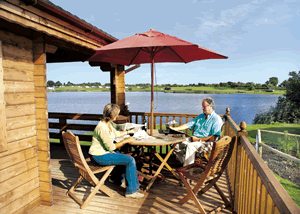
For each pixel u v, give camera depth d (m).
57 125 6.26
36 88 2.71
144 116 5.29
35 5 2.37
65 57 5.71
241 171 2.57
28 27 2.37
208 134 3.82
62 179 3.77
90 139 5.96
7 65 2.34
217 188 2.97
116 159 3.00
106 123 3.10
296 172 6.05
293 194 4.50
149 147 3.59
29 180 2.70
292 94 15.35
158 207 2.88
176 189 3.42
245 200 2.25
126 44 2.81
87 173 2.95
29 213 2.67
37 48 2.66
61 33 3.05
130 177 3.05
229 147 2.68
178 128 4.04
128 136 3.50
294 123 14.83
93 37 3.93
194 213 2.75
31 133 2.70
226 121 5.00
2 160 2.34
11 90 2.41
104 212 2.74
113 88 5.78
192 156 3.34
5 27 2.28
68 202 2.97
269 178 1.34
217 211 2.77
